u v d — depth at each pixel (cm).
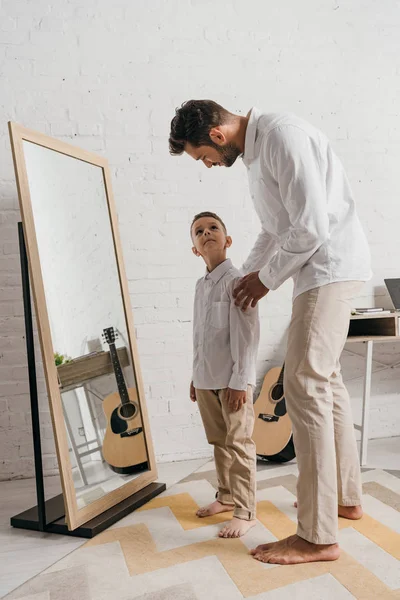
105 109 254
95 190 225
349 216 168
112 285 226
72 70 249
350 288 162
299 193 149
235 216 270
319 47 279
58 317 192
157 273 261
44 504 188
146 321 260
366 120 286
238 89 269
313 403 155
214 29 265
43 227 192
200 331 187
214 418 189
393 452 265
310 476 154
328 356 159
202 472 246
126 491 208
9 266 245
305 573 149
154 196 260
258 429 257
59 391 185
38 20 246
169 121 261
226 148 166
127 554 166
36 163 195
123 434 216
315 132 159
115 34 254
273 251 197
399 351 293
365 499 203
